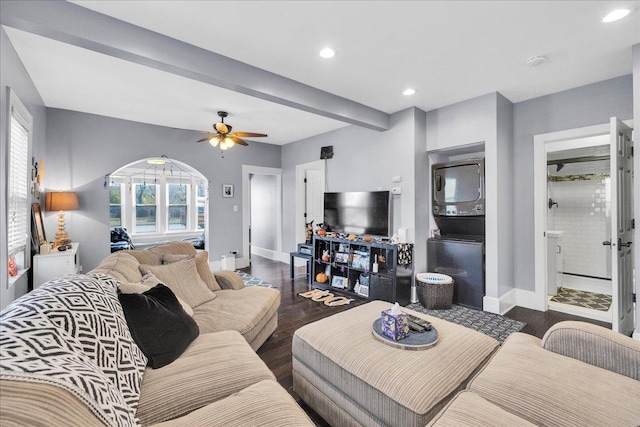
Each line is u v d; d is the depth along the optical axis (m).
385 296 3.69
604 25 2.17
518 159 3.68
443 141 3.87
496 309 3.40
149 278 2.03
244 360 1.56
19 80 2.67
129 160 4.68
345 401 1.55
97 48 2.07
